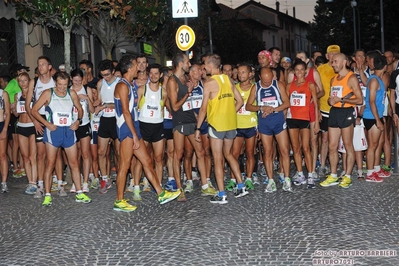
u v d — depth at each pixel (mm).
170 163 10109
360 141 10203
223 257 6266
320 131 11234
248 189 10094
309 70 10508
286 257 6168
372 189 9602
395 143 10953
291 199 9133
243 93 9930
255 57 49656
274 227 7426
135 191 9602
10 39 15891
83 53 21047
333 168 10133
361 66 10867
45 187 9391
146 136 9492
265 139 9719
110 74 10039
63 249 6855
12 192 10750
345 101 9703
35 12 13500
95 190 10719
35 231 7770
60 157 10102
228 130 8992
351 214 7918
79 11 12258
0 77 12484
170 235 7273
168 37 28516
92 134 10641
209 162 10211
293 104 10008
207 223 7809
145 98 9461
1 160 10617
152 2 14828
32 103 10078
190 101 9414
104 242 7078
